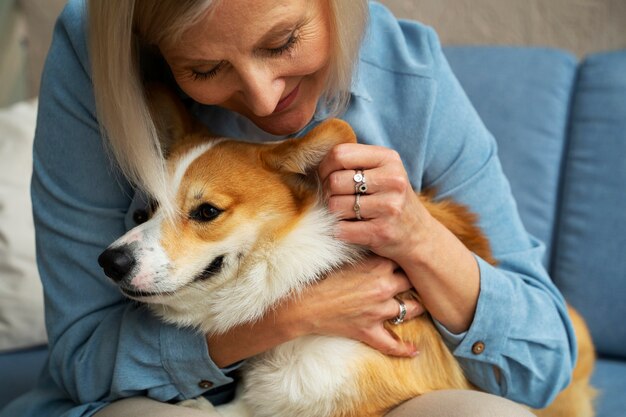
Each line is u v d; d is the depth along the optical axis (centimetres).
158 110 146
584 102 220
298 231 138
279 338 133
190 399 140
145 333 133
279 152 139
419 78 152
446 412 119
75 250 141
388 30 158
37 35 276
